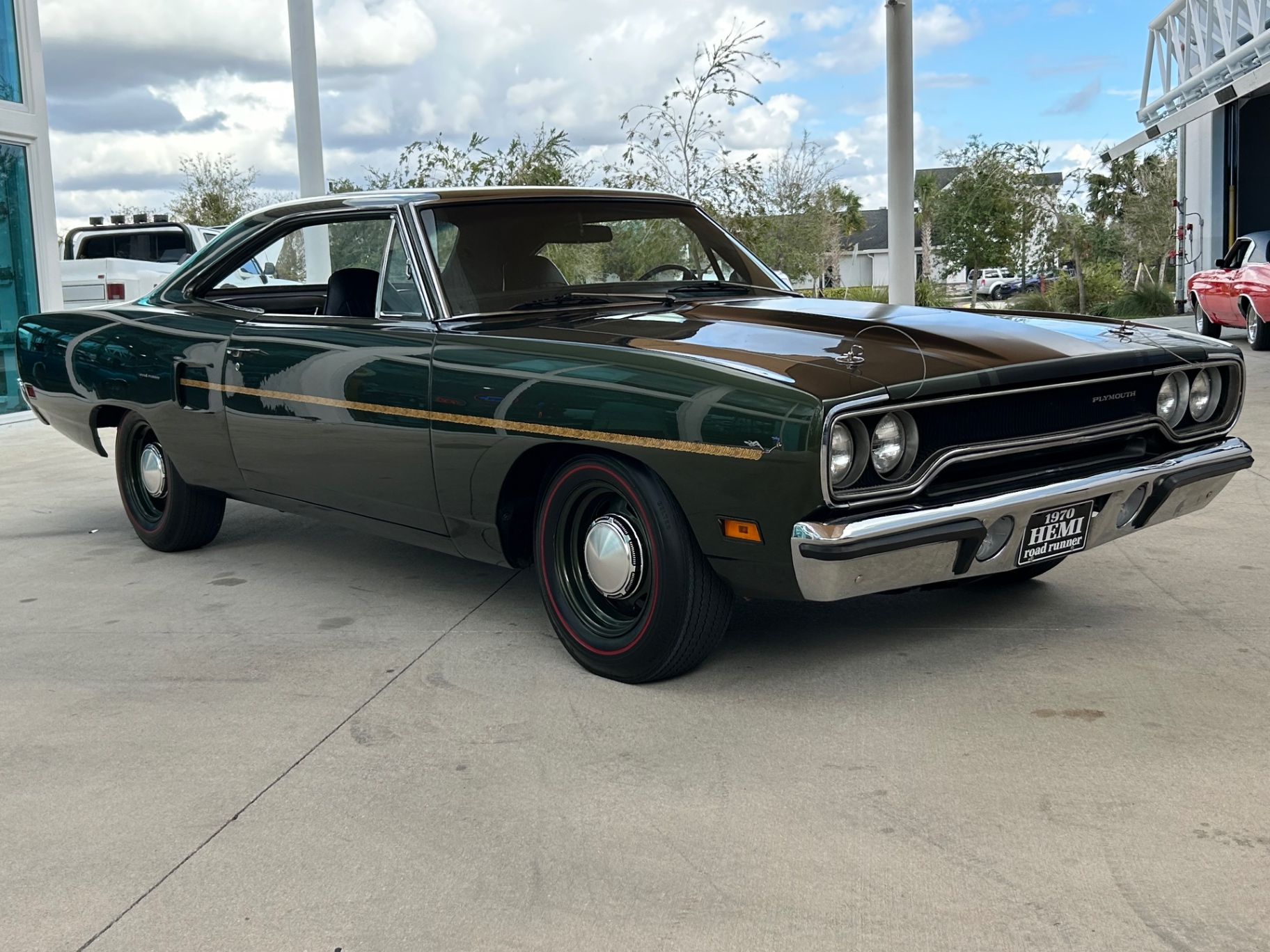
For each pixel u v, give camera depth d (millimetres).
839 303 3936
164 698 3455
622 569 3305
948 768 2752
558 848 2463
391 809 2676
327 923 2209
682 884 2295
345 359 3965
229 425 4516
